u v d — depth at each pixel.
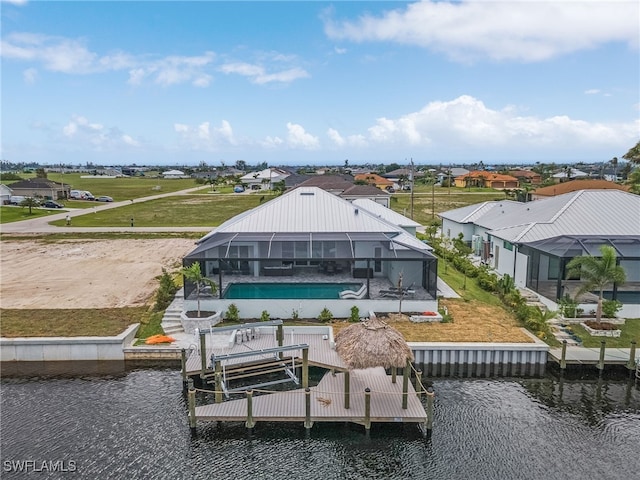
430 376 23.61
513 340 24.44
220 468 16.55
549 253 29.81
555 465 16.61
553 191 60.94
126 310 29.28
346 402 18.92
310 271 34.47
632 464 16.69
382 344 19.12
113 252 48.88
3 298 31.73
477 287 34.72
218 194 127.69
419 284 30.58
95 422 19.12
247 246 32.22
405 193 126.00
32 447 17.53
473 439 18.11
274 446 17.69
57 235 59.06
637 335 25.67
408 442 17.91
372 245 30.20
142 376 23.02
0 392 21.58
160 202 104.69
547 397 21.42
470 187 144.88
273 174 172.12
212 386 21.86
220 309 27.83
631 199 36.28
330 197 36.84
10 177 177.12
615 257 26.45
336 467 16.62
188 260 28.16
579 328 26.62
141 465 16.62
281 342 23.39
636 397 21.48
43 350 24.27
